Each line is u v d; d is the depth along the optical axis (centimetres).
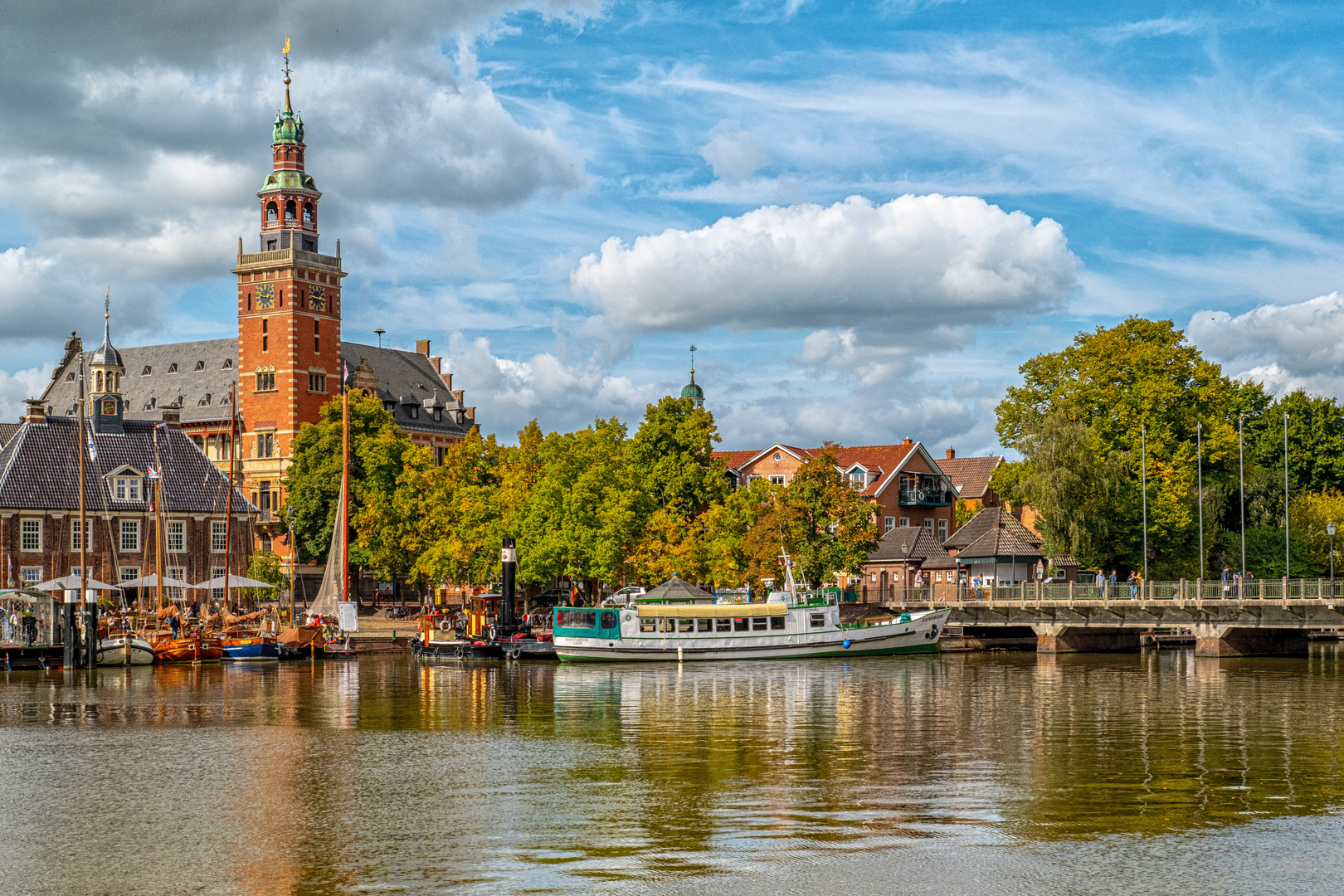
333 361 15662
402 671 8200
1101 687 6750
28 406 11562
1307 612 8575
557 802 3553
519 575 10450
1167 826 3219
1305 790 3681
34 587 10175
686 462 11488
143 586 10619
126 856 2995
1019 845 3038
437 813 3425
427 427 17362
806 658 8994
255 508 12250
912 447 14512
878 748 4494
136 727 5247
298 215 15475
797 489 10388
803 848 3014
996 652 9894
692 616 8838
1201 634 9156
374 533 12362
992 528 11850
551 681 7312
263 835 3194
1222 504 11125
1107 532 10338
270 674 7981
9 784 3900
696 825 3247
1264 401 13500
